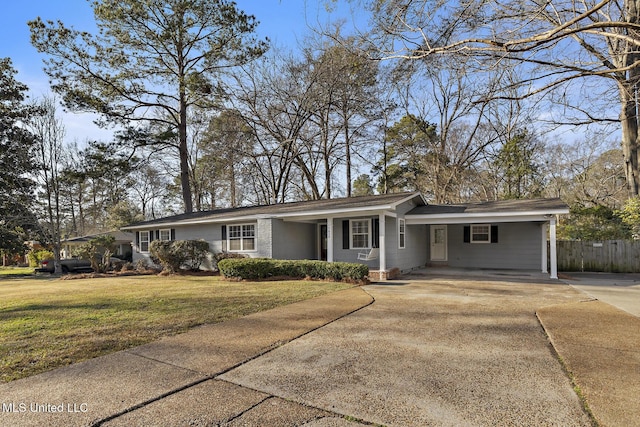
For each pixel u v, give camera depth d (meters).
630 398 3.07
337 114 22.95
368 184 32.25
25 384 3.46
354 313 6.48
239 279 11.88
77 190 36.22
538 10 4.95
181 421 2.76
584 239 14.93
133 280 13.11
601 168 23.73
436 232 16.16
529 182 21.33
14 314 6.62
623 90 6.08
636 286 9.80
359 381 3.49
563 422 2.71
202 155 29.05
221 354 4.30
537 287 9.68
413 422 2.73
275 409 2.95
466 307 6.98
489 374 3.63
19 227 23.72
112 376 3.65
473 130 24.23
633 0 6.19
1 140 21.73
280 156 24.14
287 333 5.20
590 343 4.62
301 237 15.62
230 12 19.12
